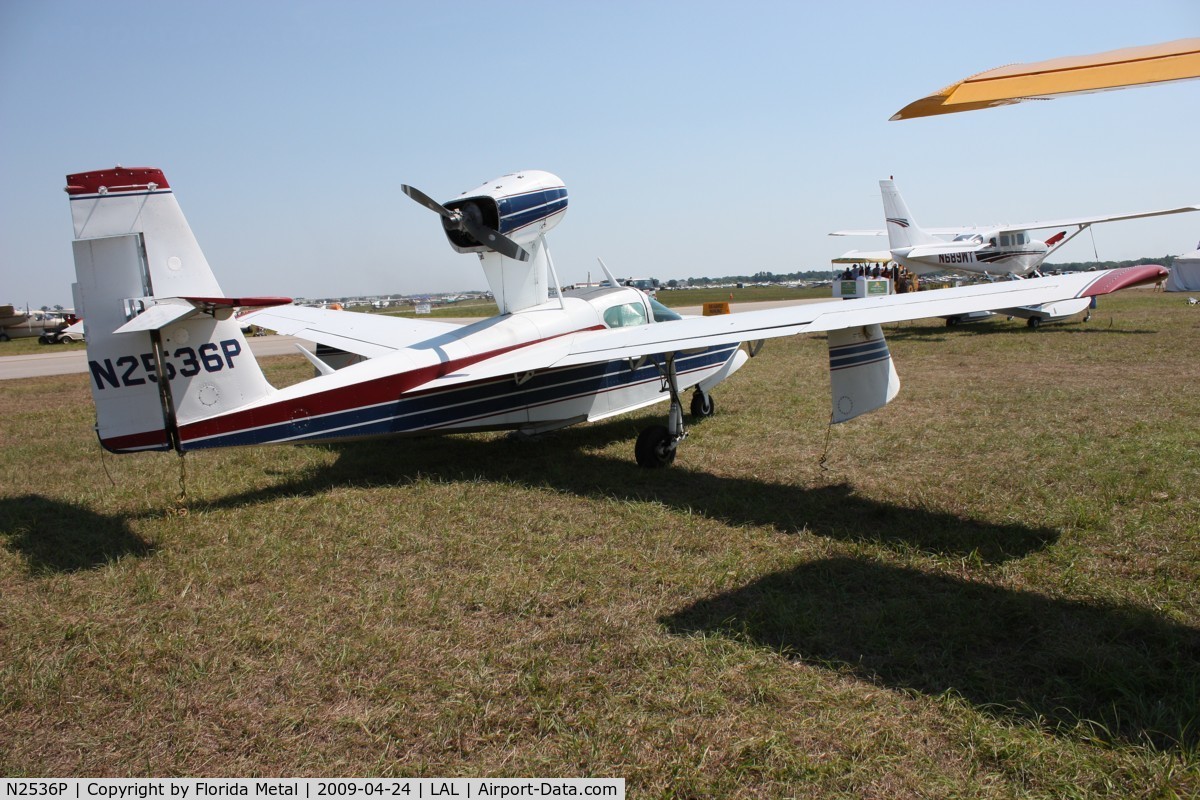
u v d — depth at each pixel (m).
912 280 28.09
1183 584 4.18
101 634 4.00
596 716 3.10
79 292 5.46
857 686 3.29
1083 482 6.15
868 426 8.68
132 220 5.54
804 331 5.99
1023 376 11.94
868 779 2.69
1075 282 5.02
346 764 2.89
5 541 5.54
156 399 5.78
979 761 2.77
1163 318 21.31
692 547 5.08
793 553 4.90
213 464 8.02
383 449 8.60
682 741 2.93
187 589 4.54
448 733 3.05
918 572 4.53
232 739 3.08
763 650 3.61
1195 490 5.77
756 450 7.85
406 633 3.92
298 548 5.23
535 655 3.62
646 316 9.01
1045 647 3.56
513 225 7.66
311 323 10.30
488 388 7.45
